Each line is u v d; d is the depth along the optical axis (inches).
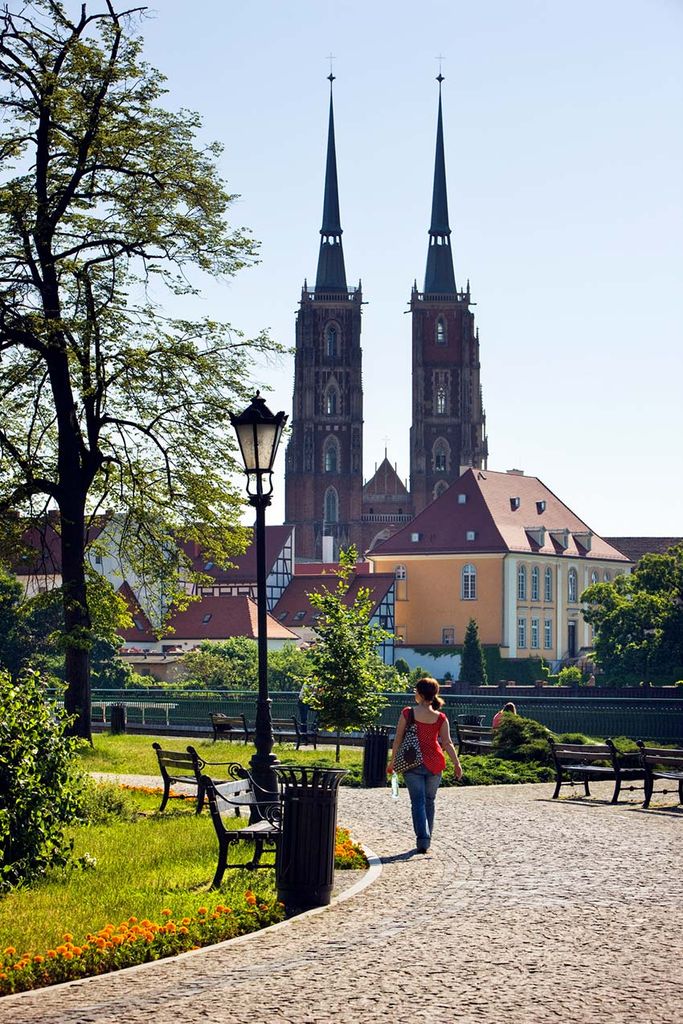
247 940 484.1
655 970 427.8
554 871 634.2
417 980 416.2
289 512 7076.8
